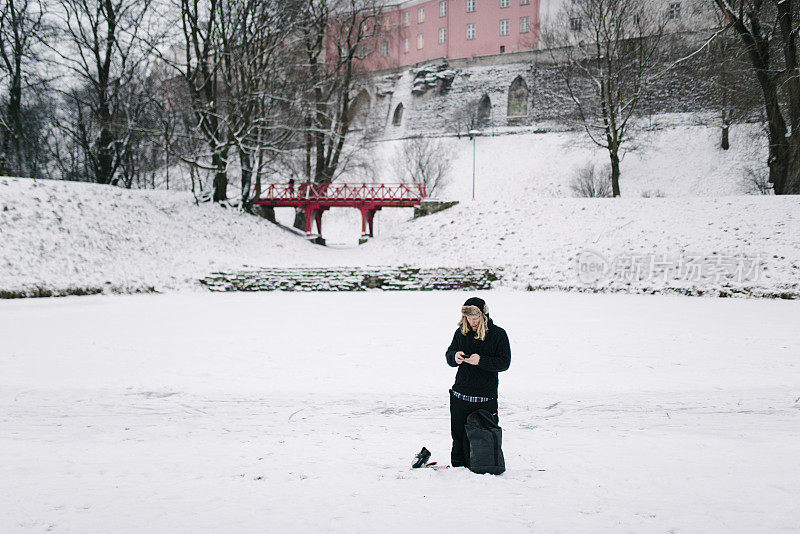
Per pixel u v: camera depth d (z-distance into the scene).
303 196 44.31
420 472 5.36
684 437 6.75
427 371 11.90
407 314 20.84
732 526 3.88
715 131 57.50
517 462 5.71
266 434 7.35
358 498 4.59
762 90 31.80
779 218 28.83
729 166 53.16
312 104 41.34
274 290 29.95
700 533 3.78
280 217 63.53
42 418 8.35
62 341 15.29
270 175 48.25
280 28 36.97
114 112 35.03
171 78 40.69
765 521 3.96
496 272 30.92
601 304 23.23
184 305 23.58
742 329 16.70
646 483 4.89
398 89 89.38
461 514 4.16
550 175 60.62
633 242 30.47
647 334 15.95
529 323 18.05
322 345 14.74
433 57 87.00
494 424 5.38
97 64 35.12
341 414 8.64
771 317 19.25
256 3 35.50
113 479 5.18
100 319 19.39
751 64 32.03
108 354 13.63
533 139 68.56
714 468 5.32
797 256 26.08
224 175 39.62
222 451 6.36
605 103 41.28
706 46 32.53
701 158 55.38
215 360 12.98
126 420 8.27
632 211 33.50
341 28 45.44
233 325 18.14
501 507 4.31
